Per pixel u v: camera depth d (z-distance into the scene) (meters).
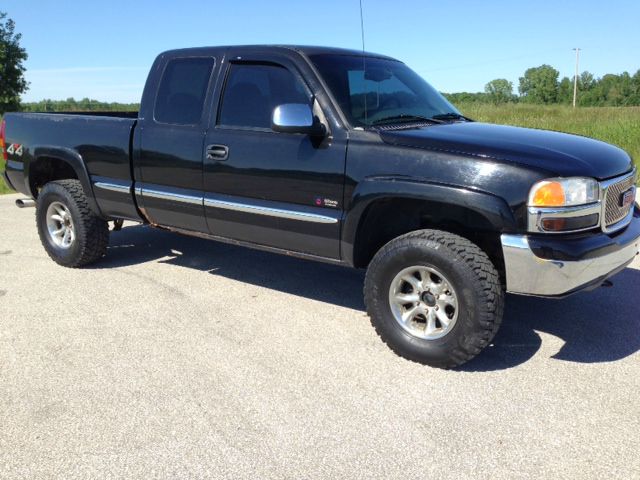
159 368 3.67
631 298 4.80
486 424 3.04
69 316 4.51
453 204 3.47
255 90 4.33
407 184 3.55
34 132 5.70
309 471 2.69
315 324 4.37
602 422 3.04
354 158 3.79
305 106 3.82
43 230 5.79
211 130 4.49
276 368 3.67
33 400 3.30
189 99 4.68
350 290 5.13
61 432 3.00
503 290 3.74
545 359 3.76
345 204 3.87
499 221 3.33
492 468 2.70
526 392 3.35
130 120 5.01
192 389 3.41
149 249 6.41
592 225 3.44
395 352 3.80
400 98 4.41
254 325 4.35
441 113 4.55
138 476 2.66
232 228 4.54
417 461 2.75
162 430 3.01
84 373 3.61
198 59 4.68
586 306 4.64
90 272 5.60
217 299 4.89
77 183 5.62
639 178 9.70
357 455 2.80
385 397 3.31
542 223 3.29
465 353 3.50
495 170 3.35
